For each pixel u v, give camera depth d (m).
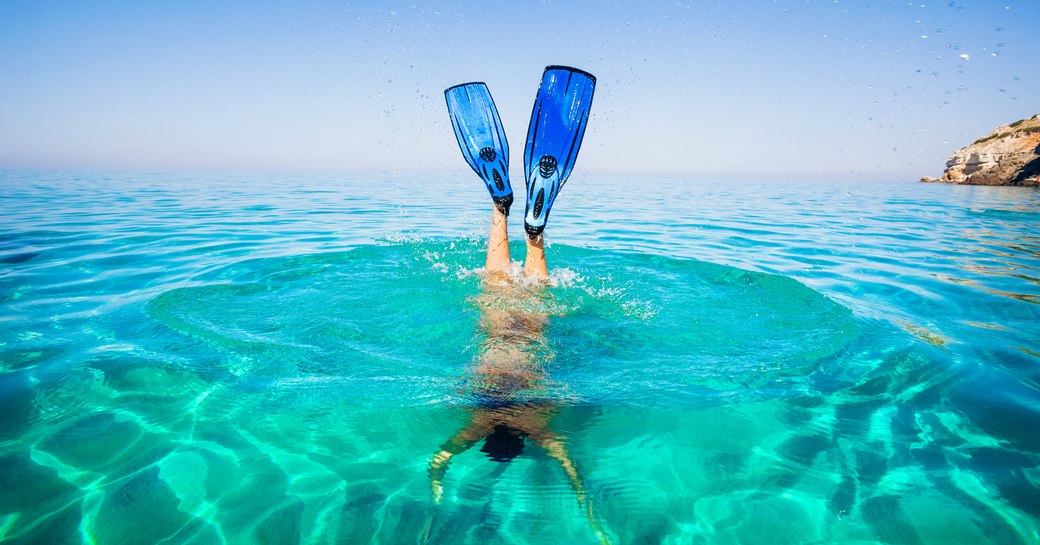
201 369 2.60
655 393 2.44
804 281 4.59
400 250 5.29
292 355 2.76
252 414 2.24
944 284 4.55
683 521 1.70
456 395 2.40
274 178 28.44
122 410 2.25
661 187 22.58
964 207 12.58
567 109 3.70
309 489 1.82
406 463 1.97
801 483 1.87
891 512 1.73
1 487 1.78
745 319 3.36
